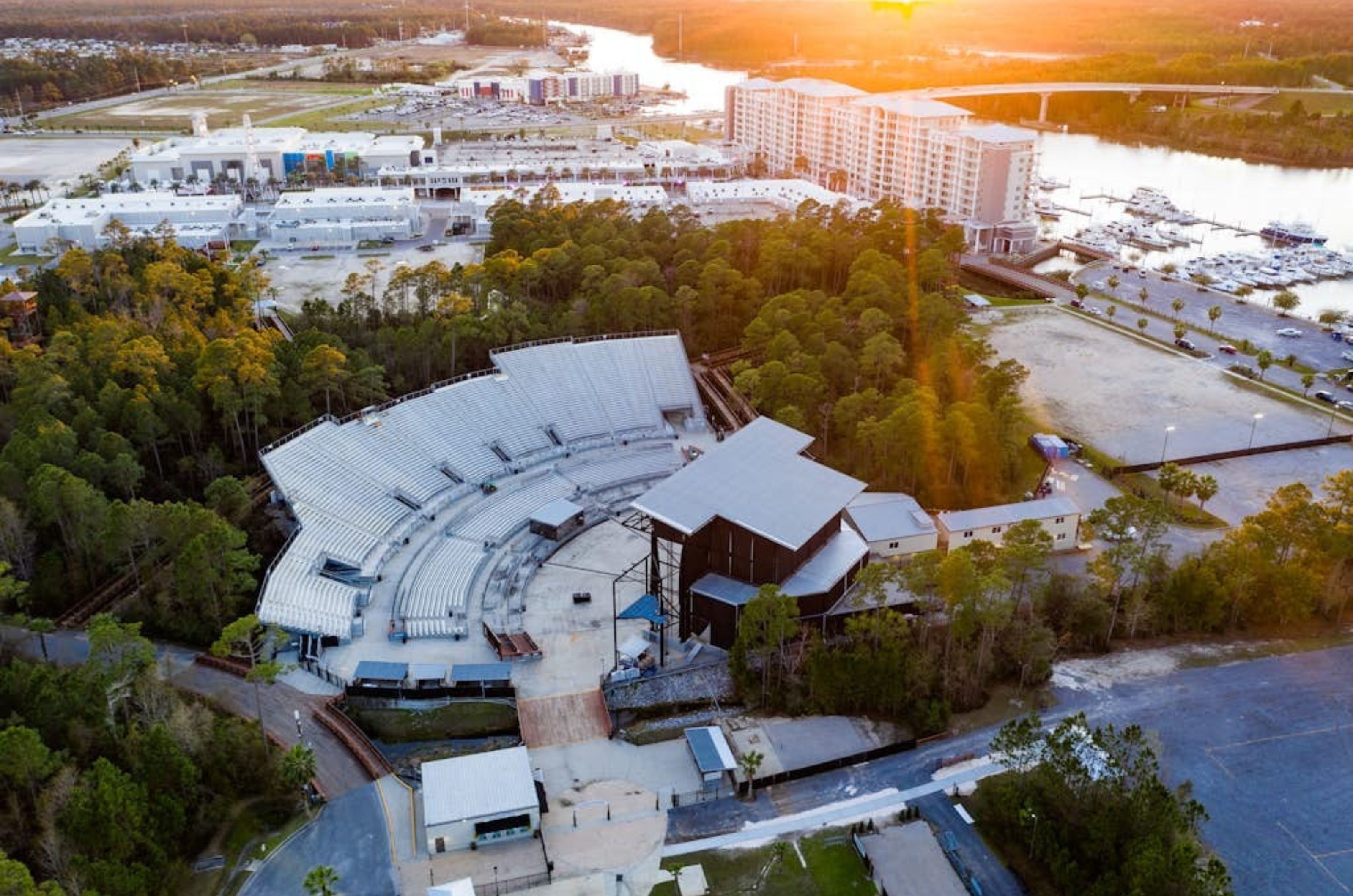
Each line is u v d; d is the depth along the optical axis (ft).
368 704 483.10
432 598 570.87
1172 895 346.95
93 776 381.81
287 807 418.72
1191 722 471.21
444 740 467.93
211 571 507.30
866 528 603.26
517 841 407.23
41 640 488.44
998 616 473.26
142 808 375.25
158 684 441.68
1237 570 543.39
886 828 409.90
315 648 518.78
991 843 406.41
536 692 500.33
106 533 519.60
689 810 426.51
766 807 427.74
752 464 586.86
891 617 482.69
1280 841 404.16
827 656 484.74
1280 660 518.78
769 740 465.06
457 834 399.44
